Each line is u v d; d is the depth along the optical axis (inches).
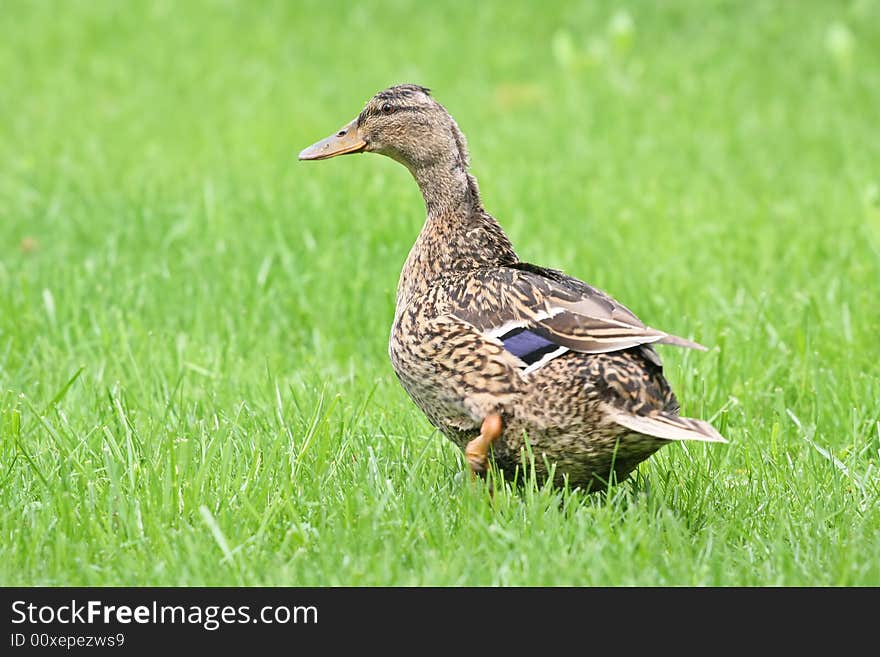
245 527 319.0
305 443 360.5
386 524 316.5
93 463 358.6
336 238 612.7
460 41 1177.4
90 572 298.5
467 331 330.3
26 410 406.6
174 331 500.7
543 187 705.0
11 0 1317.7
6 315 505.0
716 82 1004.6
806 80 1024.9
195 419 393.1
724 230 621.3
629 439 320.8
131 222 638.5
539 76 1059.9
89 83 1031.6
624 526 320.2
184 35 1198.9
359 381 450.3
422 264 366.9
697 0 1250.0
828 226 632.4
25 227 644.1
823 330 479.8
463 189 369.7
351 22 1251.2
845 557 299.0
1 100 964.0
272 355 475.2
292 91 1004.6
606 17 1240.8
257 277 546.9
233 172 753.0
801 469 360.2
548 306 327.6
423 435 399.2
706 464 373.1
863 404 416.2
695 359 455.8
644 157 795.4
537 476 343.0
